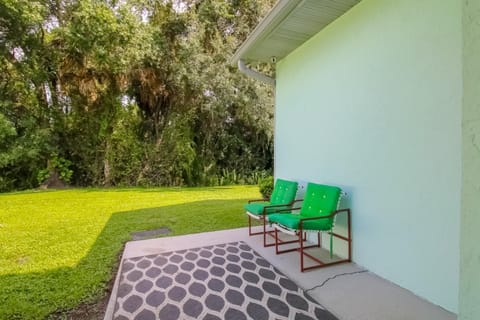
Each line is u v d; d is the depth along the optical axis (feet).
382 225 8.89
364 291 7.98
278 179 14.49
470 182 3.60
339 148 10.74
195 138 34.37
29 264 9.83
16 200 22.41
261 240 12.33
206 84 28.76
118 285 8.33
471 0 3.56
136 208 19.25
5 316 6.82
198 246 11.58
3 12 22.97
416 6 7.75
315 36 12.05
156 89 31.07
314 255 10.64
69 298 7.63
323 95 11.60
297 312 6.97
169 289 8.11
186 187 32.22
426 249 7.55
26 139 28.14
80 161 31.45
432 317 6.73
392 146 8.53
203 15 28.55
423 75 7.59
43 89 29.27
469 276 3.62
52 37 27.12
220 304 7.34
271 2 29.84
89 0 23.97
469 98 3.60
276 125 15.60
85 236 13.01
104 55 25.46
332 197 9.91
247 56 14.60
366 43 9.41
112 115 31.42
